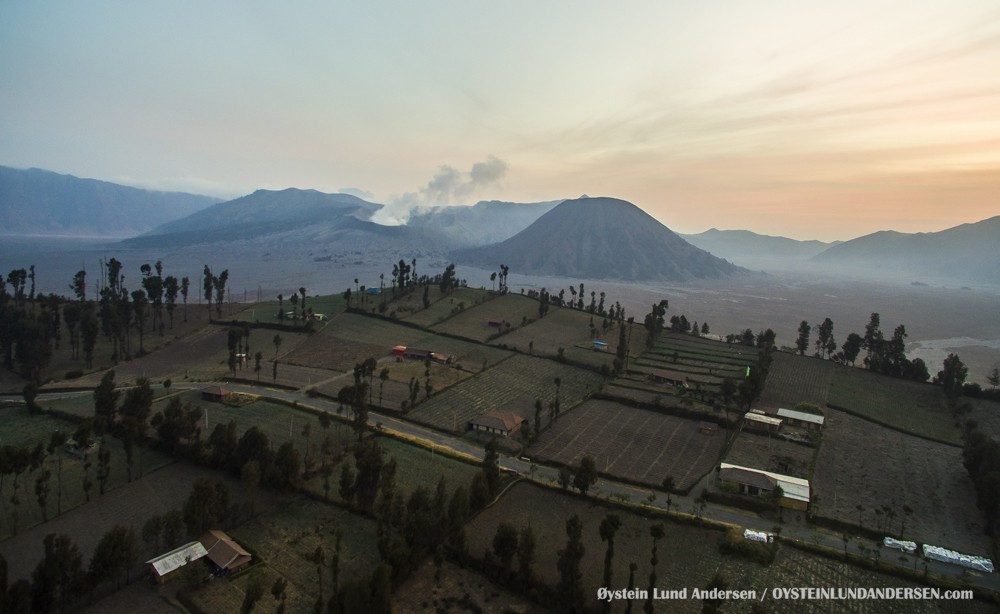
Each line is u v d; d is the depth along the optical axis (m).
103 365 179.38
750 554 84.25
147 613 70.19
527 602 74.81
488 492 96.19
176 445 110.50
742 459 121.00
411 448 119.81
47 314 191.00
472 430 132.25
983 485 97.00
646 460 119.75
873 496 107.56
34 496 95.25
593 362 188.12
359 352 196.38
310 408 139.38
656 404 148.75
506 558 77.62
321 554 74.56
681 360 197.75
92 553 80.56
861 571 82.00
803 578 79.88
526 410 147.75
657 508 97.69
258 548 83.12
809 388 171.38
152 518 83.81
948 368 169.12
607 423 139.88
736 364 192.88
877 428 143.75
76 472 104.44
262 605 71.12
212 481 85.75
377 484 92.00
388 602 66.62
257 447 101.12
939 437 139.25
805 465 118.94
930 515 101.12
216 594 73.19
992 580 81.31
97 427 109.06
